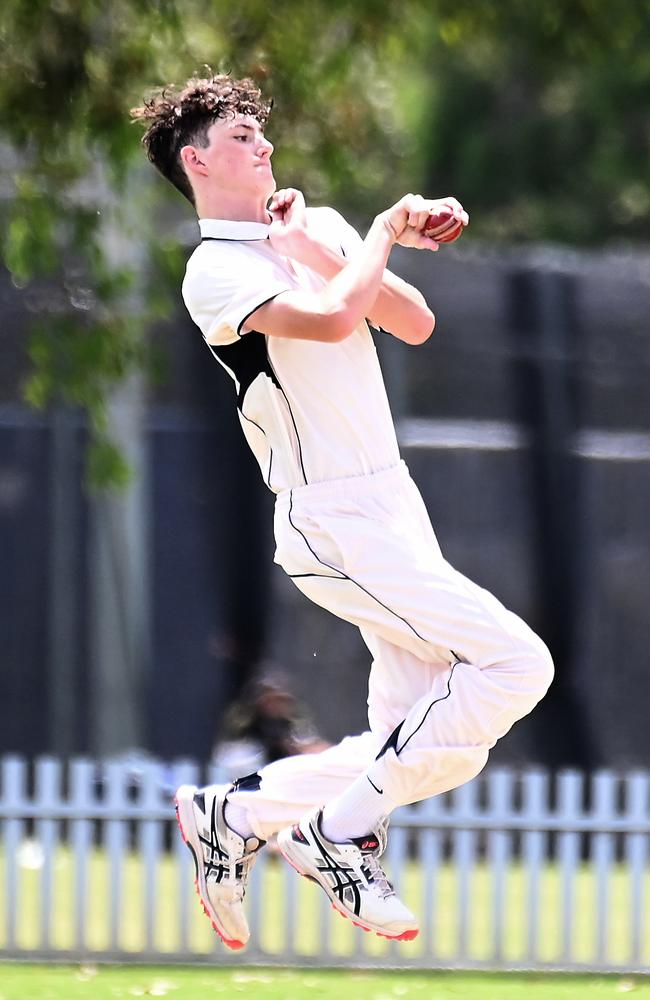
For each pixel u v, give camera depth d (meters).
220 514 37.25
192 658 37.25
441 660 14.54
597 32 34.41
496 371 36.72
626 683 36.47
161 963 26.34
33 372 37.34
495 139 68.56
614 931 28.12
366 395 14.52
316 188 35.91
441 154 69.31
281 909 26.84
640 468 36.59
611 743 36.31
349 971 25.91
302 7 31.06
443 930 27.92
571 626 36.47
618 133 66.69
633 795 26.52
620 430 36.69
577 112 67.75
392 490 14.52
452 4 33.50
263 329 14.02
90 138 30.19
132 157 30.80
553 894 30.72
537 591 36.53
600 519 36.66
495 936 26.31
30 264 31.25
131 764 31.27
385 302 14.82
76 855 26.70
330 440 14.41
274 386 14.46
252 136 14.77
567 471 36.59
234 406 37.25
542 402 36.62
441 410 36.69
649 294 36.72
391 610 14.32
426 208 14.20
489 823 26.47
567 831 26.47
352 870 14.58
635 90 65.00
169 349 37.28
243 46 30.89
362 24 32.06
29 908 28.66
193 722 37.25
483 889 31.14
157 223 41.03
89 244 31.47
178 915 26.47
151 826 26.73
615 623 36.50
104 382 33.16
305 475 14.50
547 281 36.72
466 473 36.66
